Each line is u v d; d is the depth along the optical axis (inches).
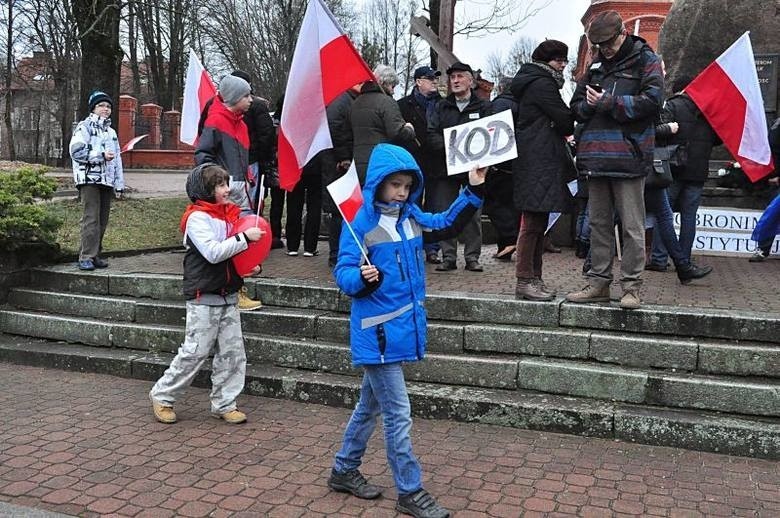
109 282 285.7
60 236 375.6
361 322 150.7
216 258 196.7
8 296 294.5
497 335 219.3
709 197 385.1
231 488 163.9
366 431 159.2
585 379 202.2
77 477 169.2
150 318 267.7
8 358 265.7
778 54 441.4
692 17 470.6
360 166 271.4
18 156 1565.0
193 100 316.8
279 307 258.1
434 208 297.9
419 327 152.0
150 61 1630.2
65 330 271.3
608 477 168.2
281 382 224.1
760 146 289.1
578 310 220.2
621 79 210.2
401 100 302.2
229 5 1079.0
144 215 466.6
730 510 152.4
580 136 221.0
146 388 237.1
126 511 152.9
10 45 1295.5
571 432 193.3
